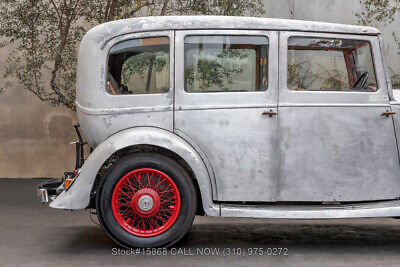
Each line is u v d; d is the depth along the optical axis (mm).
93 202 5195
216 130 4945
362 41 5184
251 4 8992
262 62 5035
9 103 11367
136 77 5059
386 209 4910
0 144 11406
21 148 11430
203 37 5047
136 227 4961
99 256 4852
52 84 8453
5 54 11070
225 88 5012
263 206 4949
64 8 8531
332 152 4996
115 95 5043
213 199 4957
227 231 6230
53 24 8570
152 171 4879
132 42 5078
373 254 4973
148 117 4984
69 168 11414
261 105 4965
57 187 5305
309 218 4832
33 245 5406
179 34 5031
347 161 5008
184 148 4859
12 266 4520
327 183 4988
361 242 5578
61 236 5906
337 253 5020
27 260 4730
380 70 5156
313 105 4988
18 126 11406
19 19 8328
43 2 8688
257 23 5059
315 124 4984
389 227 6535
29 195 9258
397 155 5098
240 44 5047
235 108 4953
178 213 4898
